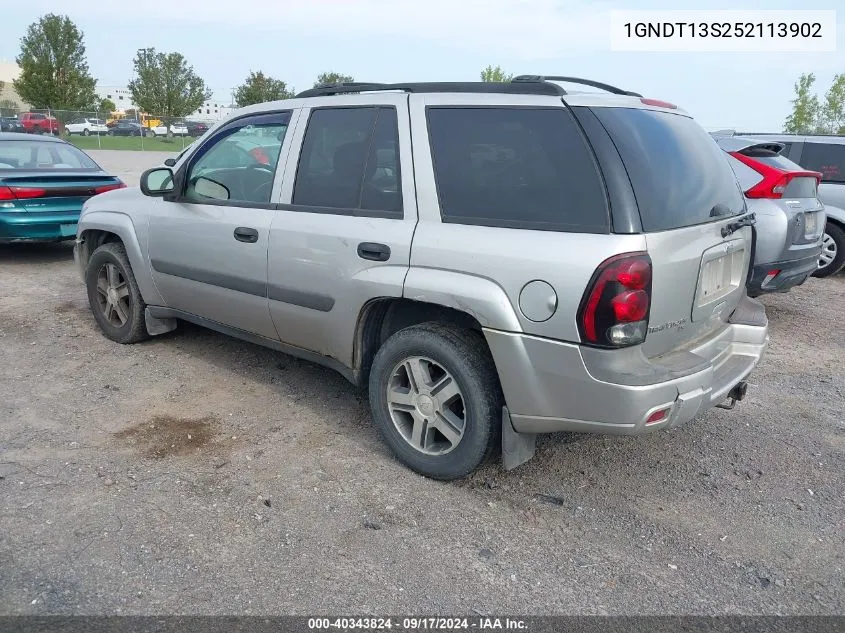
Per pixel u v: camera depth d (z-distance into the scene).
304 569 2.93
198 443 3.99
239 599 2.74
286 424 4.26
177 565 2.92
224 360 5.29
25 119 36.78
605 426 3.06
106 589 2.76
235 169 4.46
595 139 3.08
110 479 3.56
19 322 6.09
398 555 3.04
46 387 4.70
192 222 4.61
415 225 3.49
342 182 3.86
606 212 2.98
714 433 4.37
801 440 4.32
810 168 9.13
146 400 4.55
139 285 5.20
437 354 3.46
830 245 9.02
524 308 3.10
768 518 3.44
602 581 2.93
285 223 4.03
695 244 3.20
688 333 3.34
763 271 6.32
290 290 4.05
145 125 42.38
